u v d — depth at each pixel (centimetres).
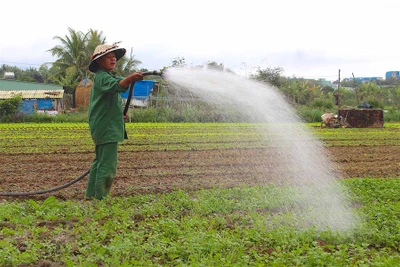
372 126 3550
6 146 1948
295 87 4897
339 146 2145
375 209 810
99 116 900
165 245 614
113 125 906
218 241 615
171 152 1805
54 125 3334
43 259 581
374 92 6425
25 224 718
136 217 774
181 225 703
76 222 738
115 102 911
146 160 1580
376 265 548
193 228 696
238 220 781
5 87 5225
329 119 3519
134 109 3706
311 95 5219
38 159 1595
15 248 587
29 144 2042
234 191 996
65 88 5444
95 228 685
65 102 4812
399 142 2359
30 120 3753
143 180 1193
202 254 579
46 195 980
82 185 1115
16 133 2605
